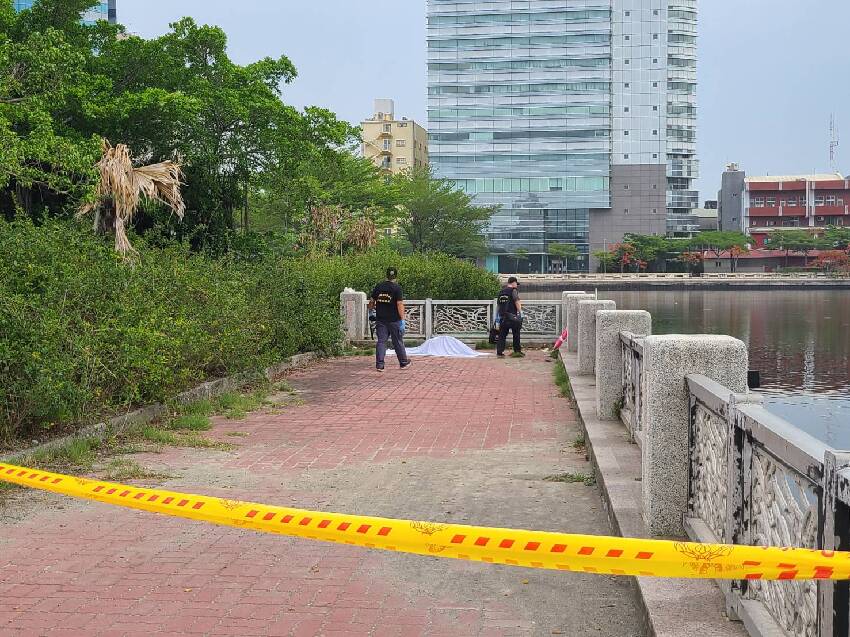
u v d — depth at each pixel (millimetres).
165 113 21938
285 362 15969
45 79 16703
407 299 23734
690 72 130500
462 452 8672
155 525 5953
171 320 10953
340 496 6836
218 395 11969
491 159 128625
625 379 8539
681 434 4730
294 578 4906
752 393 3707
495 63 127938
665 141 128750
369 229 39125
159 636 4086
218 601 4543
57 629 4160
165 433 9219
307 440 9328
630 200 128875
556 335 21219
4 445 7828
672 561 2438
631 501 5695
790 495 2992
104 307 9977
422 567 5105
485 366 16844
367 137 140500
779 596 3213
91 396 8695
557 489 7039
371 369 16344
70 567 5070
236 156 24781
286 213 39000
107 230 16156
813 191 145375
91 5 22812
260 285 16562
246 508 2975
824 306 70938
